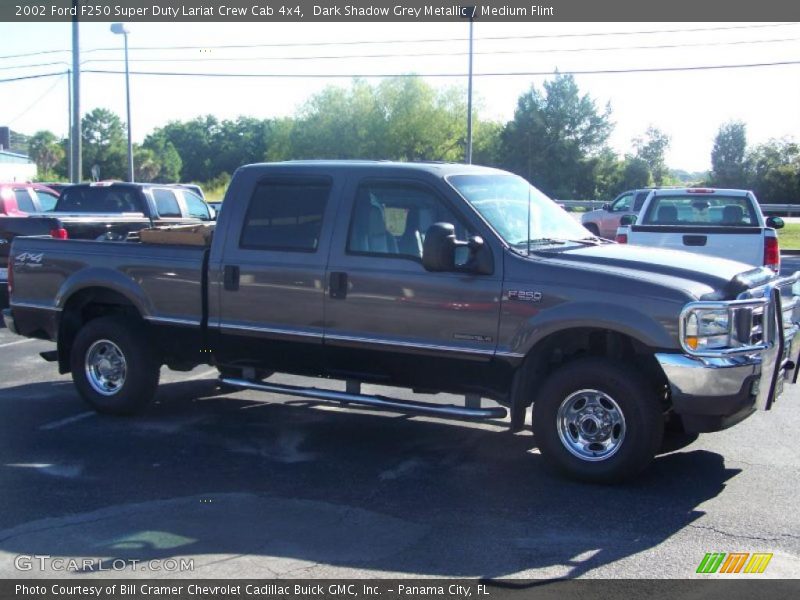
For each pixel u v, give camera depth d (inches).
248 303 282.8
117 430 297.1
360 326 265.6
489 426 303.7
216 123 3501.5
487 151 2299.5
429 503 226.7
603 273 235.8
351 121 2381.9
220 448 276.7
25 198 653.9
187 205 666.2
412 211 262.5
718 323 226.2
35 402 336.2
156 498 230.4
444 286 252.4
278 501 228.2
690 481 243.0
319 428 301.0
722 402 226.7
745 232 443.8
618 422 235.5
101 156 3019.2
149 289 301.1
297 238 276.7
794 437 284.5
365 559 191.6
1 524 212.4
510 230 257.6
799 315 276.1
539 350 245.4
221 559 191.8
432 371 259.3
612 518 215.9
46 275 321.4
